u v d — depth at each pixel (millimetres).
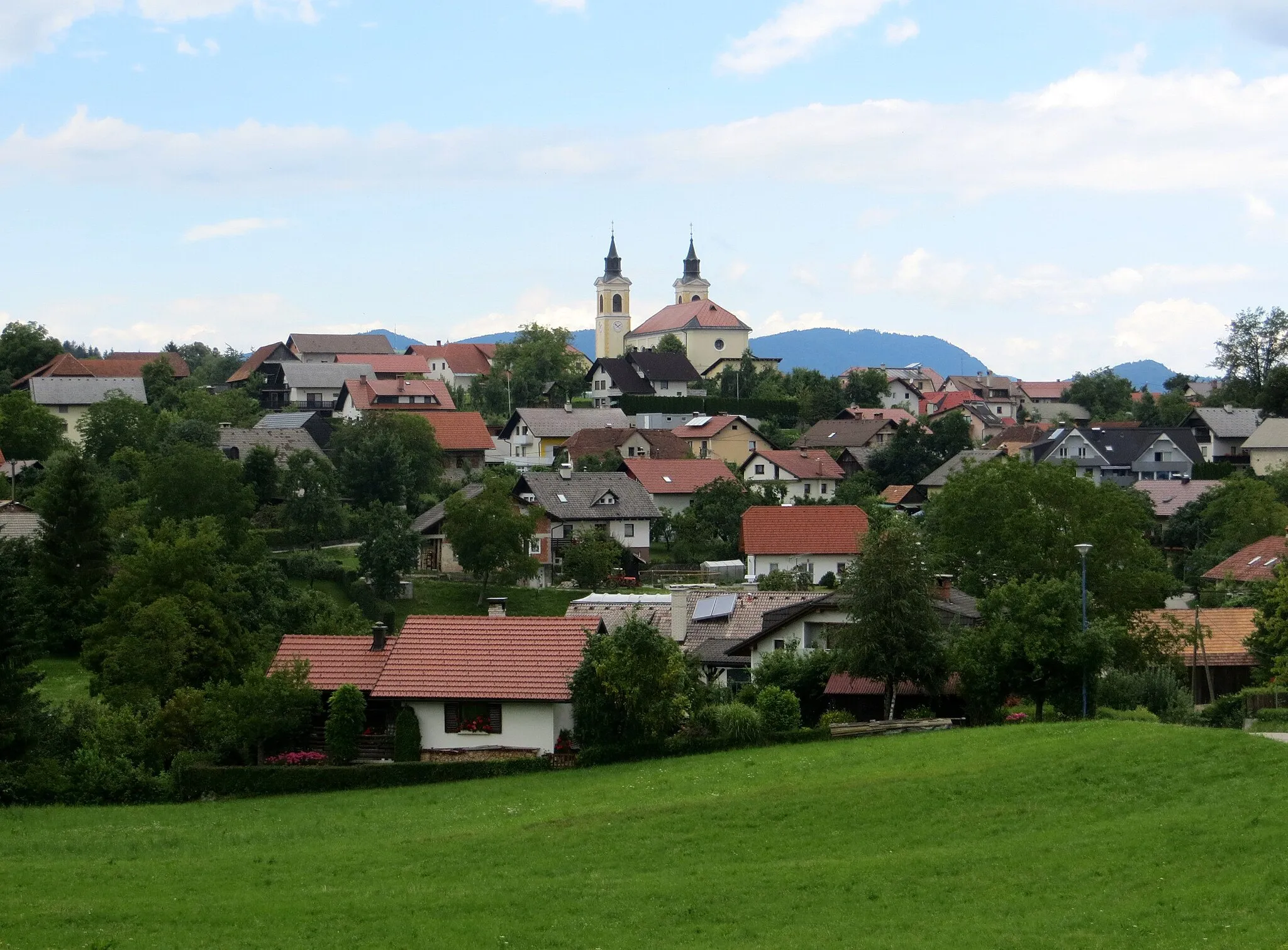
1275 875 31047
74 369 187875
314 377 193500
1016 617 53906
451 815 43531
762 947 30016
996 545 76062
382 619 92250
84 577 80875
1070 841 35438
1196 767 39656
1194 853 33219
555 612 99562
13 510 94188
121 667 61594
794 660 60281
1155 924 29484
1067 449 164375
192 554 70438
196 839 41625
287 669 53781
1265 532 110562
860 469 161875
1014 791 40031
